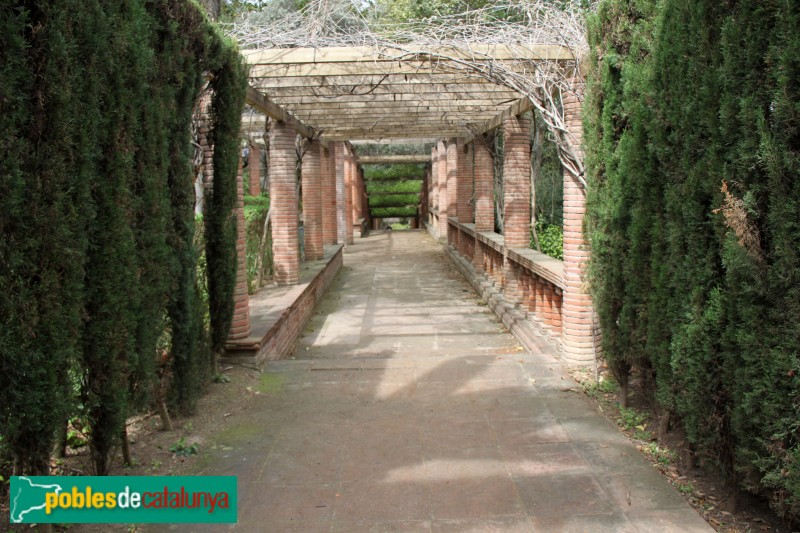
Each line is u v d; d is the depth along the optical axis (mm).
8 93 2205
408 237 22469
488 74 5953
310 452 3719
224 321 5008
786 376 2311
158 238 3541
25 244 2373
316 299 9922
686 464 3451
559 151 5430
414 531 2811
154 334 3572
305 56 5953
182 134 4066
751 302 2461
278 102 8102
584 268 5078
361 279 12859
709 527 2807
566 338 5457
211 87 4758
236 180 4988
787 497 2494
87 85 2719
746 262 2381
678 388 3205
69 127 2535
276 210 8656
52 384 2523
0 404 2371
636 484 3230
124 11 3107
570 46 5504
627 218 3912
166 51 3697
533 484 3248
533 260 6988
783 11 2203
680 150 3055
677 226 3082
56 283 2514
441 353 6891
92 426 3098
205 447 3807
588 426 4059
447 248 16516
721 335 2707
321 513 2990
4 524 2863
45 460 2684
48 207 2451
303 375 5301
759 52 2348
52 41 2420
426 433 3988
